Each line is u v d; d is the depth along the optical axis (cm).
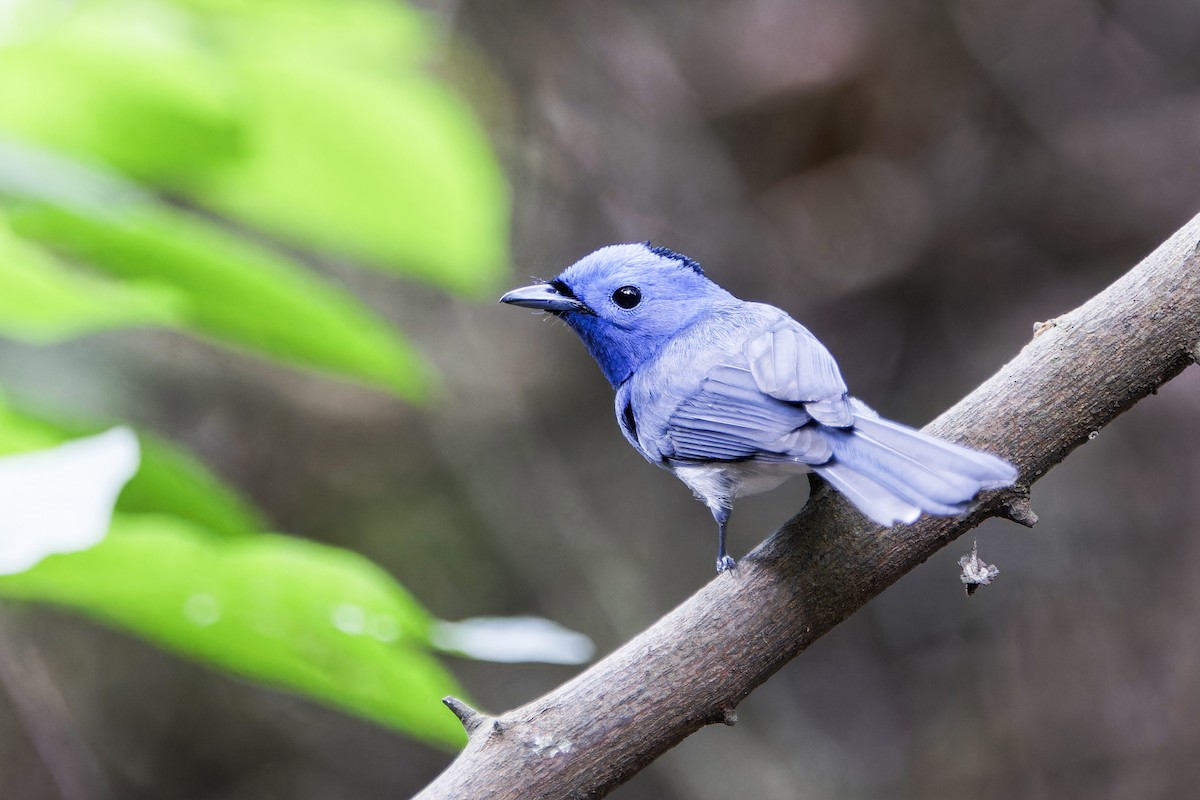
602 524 1336
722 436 598
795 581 484
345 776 1287
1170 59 1232
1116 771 1211
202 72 528
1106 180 1223
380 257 562
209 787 1257
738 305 705
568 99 1220
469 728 473
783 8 1199
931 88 1206
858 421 519
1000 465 442
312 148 544
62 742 1189
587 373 1327
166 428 1186
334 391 1276
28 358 1098
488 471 1319
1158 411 1248
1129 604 1242
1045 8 1215
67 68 523
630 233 1234
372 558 1288
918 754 1277
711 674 475
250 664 378
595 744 464
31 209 466
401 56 582
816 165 1226
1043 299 1246
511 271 1223
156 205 527
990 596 1295
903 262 1241
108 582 358
